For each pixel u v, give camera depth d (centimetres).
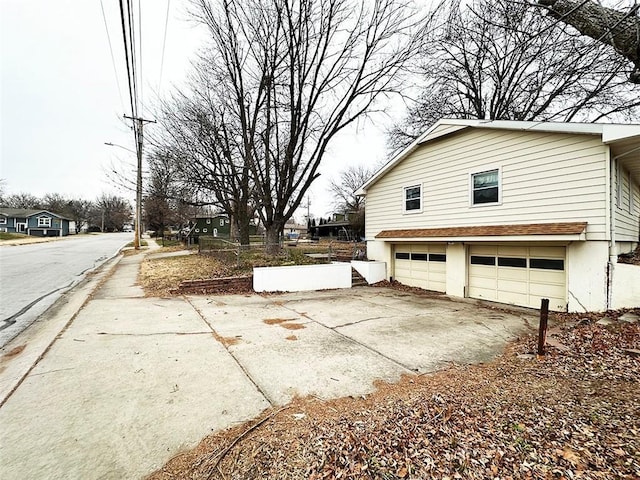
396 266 1277
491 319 718
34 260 1689
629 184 901
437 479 219
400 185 1229
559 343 527
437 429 279
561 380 383
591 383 368
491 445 254
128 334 566
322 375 410
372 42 1262
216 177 1466
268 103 1317
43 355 463
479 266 975
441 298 982
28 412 315
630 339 496
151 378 394
